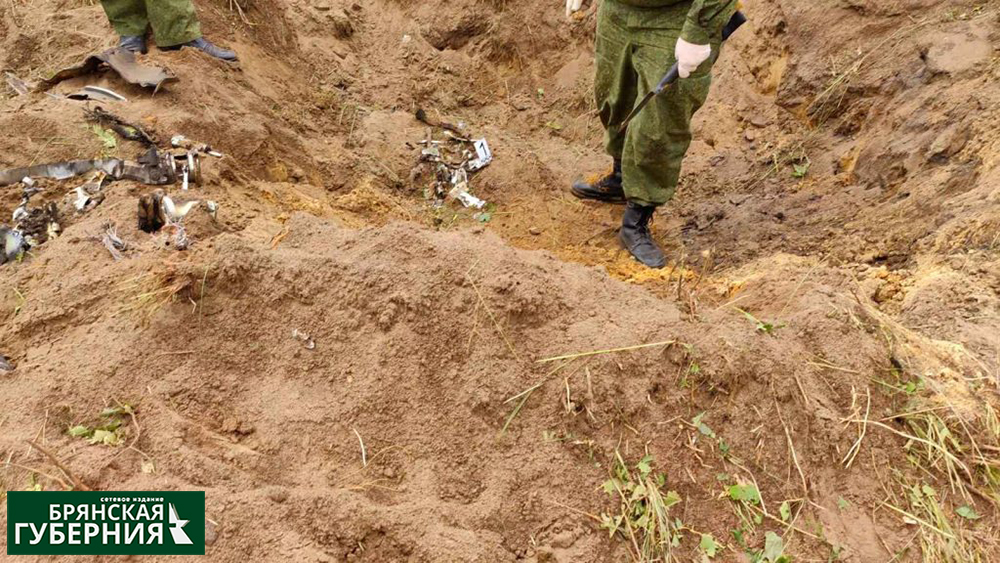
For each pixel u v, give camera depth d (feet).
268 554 6.47
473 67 20.06
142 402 7.58
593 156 17.66
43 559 6.25
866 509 7.57
